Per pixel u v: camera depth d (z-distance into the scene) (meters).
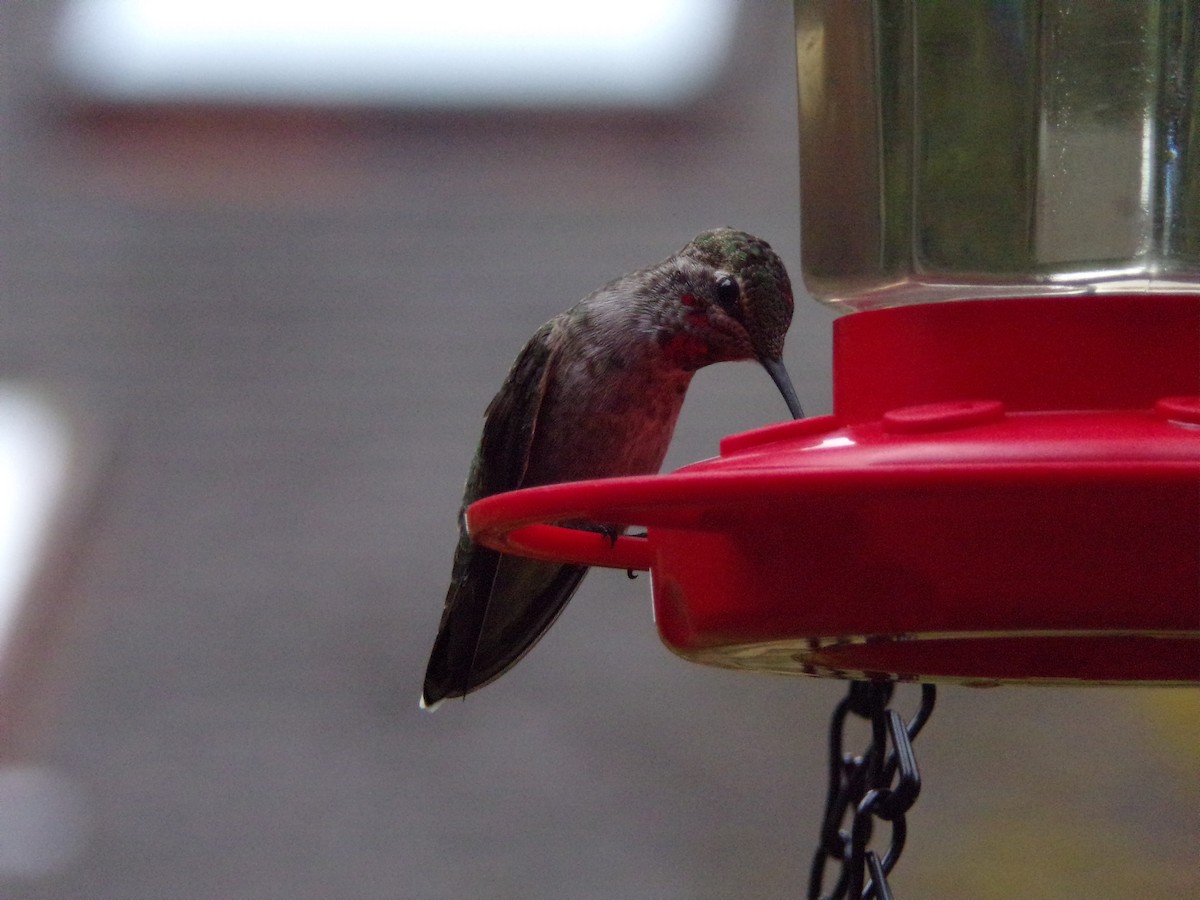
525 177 16.53
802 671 4.84
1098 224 4.97
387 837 11.33
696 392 13.75
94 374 14.86
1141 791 10.01
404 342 15.12
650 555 5.08
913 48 5.19
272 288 15.67
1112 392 4.46
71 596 12.98
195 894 10.87
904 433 4.27
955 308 4.59
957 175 5.12
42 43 17.34
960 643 4.69
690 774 11.56
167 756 11.87
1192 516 3.88
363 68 17.20
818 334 14.23
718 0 17.56
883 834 9.91
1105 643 4.71
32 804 11.36
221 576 13.25
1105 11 4.96
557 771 11.77
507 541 4.79
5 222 16.08
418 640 12.73
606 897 10.69
